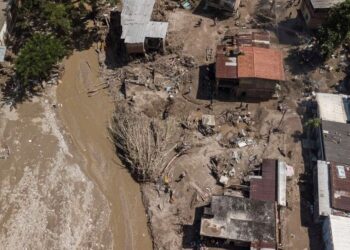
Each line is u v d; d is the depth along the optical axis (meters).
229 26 55.34
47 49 48.66
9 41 54.41
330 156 41.84
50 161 44.78
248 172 42.94
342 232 36.97
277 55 48.03
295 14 56.62
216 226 37.56
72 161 44.88
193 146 45.06
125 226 40.75
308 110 47.56
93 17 56.75
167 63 51.50
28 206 41.66
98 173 44.12
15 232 40.06
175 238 39.41
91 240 39.78
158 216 40.72
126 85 49.81
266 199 39.88
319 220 39.44
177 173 43.25
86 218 41.06
